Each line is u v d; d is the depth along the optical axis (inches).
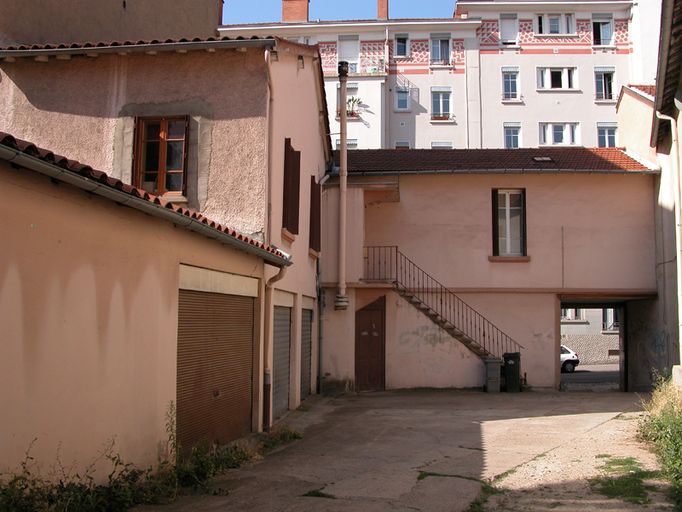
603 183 772.6
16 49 443.5
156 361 276.2
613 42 1673.2
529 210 773.9
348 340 700.7
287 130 489.4
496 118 1647.4
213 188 429.7
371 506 247.6
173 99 441.4
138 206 241.8
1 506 179.0
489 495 266.8
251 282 406.0
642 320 806.5
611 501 249.1
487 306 771.4
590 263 766.5
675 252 699.4
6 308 188.9
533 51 1669.5
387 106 1647.4
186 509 241.4
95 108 448.5
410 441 398.3
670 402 382.9
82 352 224.8
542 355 763.4
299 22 1669.5
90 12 566.6
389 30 1660.9
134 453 257.6
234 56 439.8
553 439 389.1
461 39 1670.8
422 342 719.7
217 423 351.3
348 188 716.0
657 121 610.5
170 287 289.7
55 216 211.2
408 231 780.6
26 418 196.4
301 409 546.3
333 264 700.7
